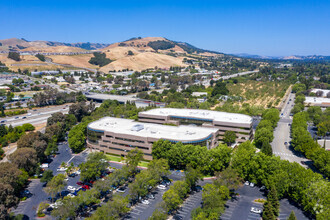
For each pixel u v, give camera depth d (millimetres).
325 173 153750
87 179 153000
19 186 142000
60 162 188125
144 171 142375
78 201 117812
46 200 137750
